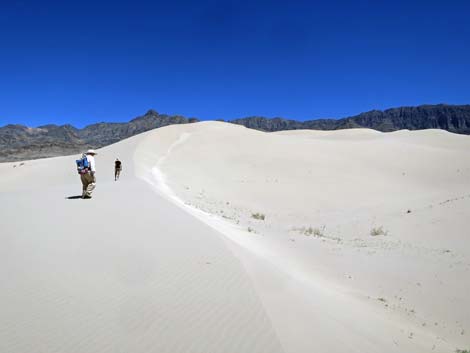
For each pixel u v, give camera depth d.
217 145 51.66
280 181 38.00
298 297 7.18
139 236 9.70
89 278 6.77
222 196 31.81
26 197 16.36
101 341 4.81
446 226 20.72
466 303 10.82
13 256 7.78
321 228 23.83
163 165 41.62
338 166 43.94
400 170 43.69
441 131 72.44
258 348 4.86
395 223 23.09
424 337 7.96
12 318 5.26
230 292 6.53
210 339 5.01
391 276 12.93
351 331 6.48
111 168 37.97
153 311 5.65
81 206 13.74
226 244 9.65
